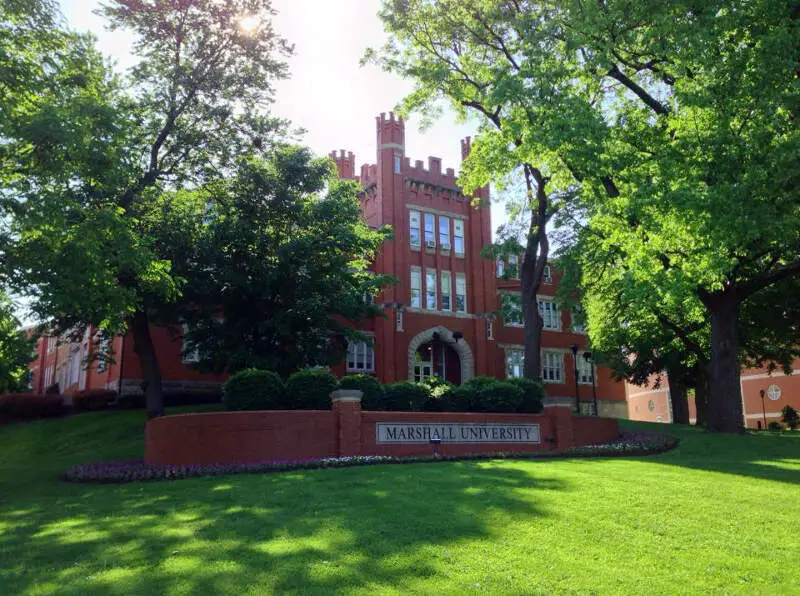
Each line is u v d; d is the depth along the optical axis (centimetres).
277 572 674
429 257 4047
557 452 1730
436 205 4134
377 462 1488
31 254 1362
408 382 1845
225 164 2503
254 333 2680
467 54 2788
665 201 1658
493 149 2464
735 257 1858
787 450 1761
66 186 1573
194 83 2336
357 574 668
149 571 689
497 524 855
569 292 3192
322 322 2622
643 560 737
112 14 2253
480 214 4256
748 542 809
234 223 2469
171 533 841
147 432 1770
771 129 1644
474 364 4038
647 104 2131
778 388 4947
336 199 2728
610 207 1912
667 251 1870
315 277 2628
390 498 1009
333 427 1600
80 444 2477
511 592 629
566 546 775
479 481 1152
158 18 2312
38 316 1664
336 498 1022
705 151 1716
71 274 1363
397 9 2705
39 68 1461
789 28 1700
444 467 1364
